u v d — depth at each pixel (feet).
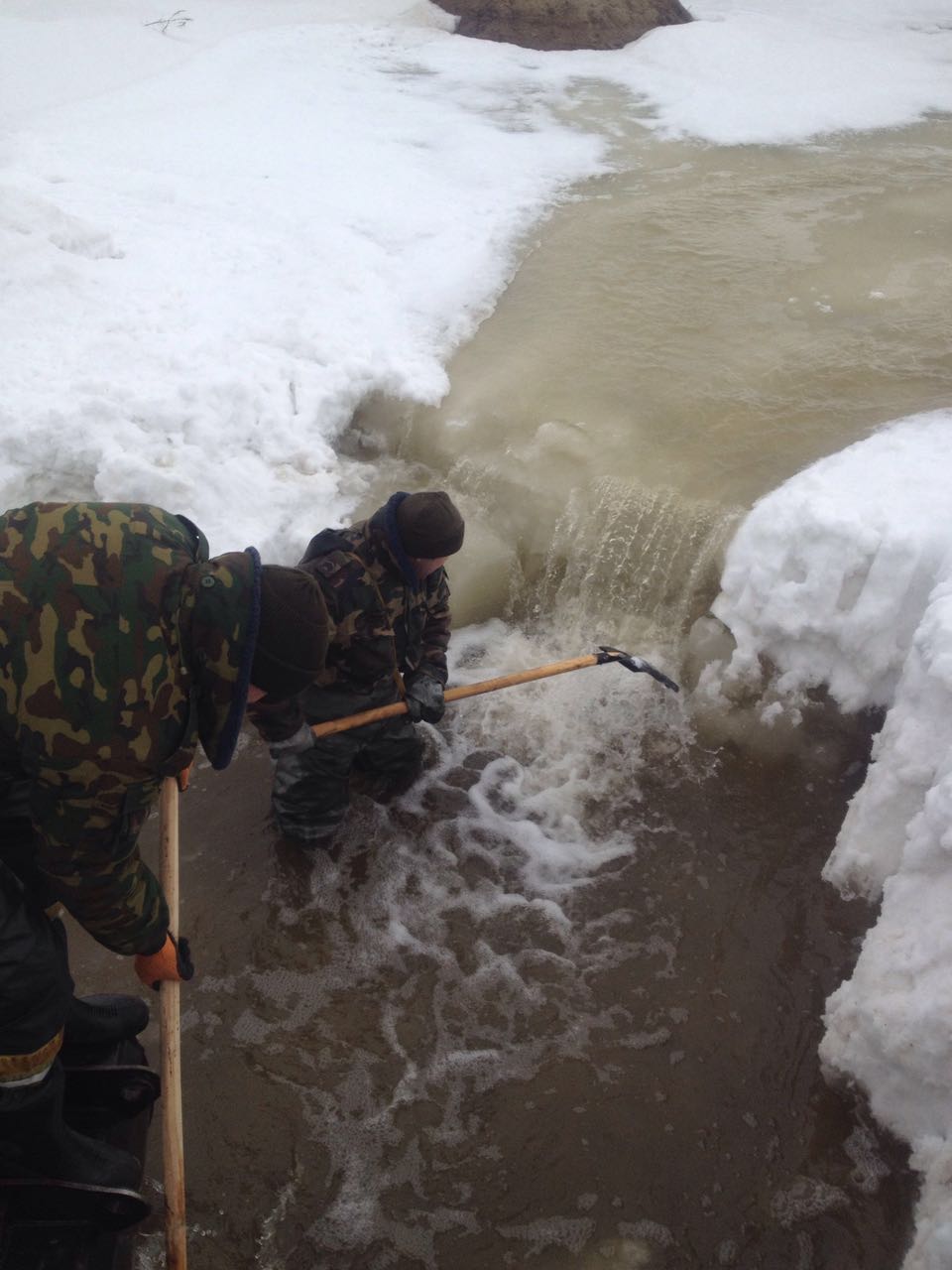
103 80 26.94
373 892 11.73
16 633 5.64
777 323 18.33
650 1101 9.95
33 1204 7.38
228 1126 9.69
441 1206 9.22
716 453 15.10
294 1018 10.57
